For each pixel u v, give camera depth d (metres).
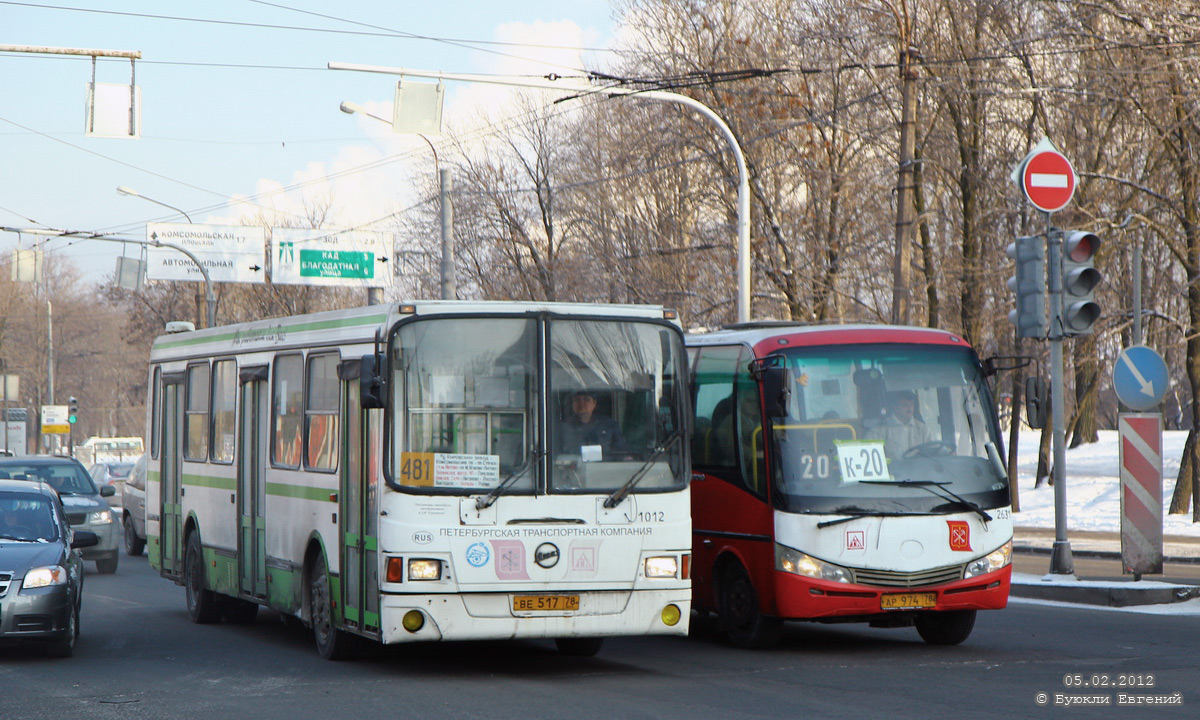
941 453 14.40
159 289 84.56
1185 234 34.53
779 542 14.09
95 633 16.55
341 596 13.09
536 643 15.41
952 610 14.33
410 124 25.59
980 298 38.44
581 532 12.09
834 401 14.41
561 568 12.01
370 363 11.68
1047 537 34.28
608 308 12.62
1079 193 36.34
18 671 13.12
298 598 14.30
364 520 12.36
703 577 15.68
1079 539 33.53
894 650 14.59
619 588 12.17
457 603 11.78
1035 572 24.69
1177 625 16.05
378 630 11.95
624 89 40.31
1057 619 16.83
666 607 12.33
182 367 18.91
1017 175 19.83
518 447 12.08
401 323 12.03
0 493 15.18
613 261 43.91
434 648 14.84
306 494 14.06
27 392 111.81
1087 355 40.78
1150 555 19.05
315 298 77.25
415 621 11.72
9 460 27.62
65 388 119.75
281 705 10.97
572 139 51.53
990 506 14.34
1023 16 34.94
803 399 14.40
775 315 40.00
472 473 11.92
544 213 55.12
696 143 38.69
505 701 11.10
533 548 11.96
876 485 14.11
